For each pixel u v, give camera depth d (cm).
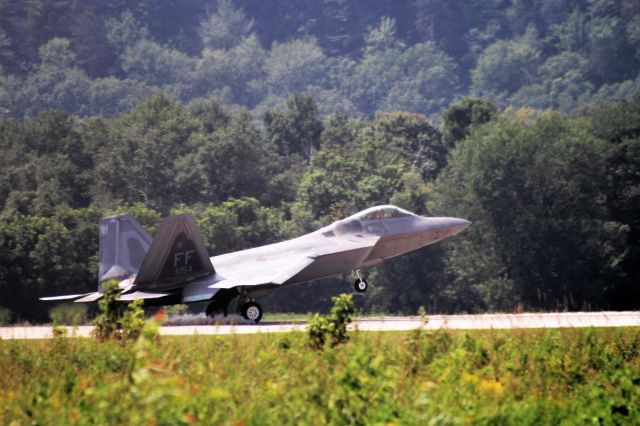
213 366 7025
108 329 8369
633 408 6419
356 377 6141
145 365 6384
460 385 6475
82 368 7369
